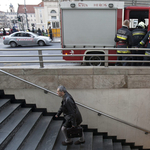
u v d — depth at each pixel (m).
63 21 5.84
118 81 4.59
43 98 4.86
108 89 4.73
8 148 3.29
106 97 4.83
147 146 5.61
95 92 4.77
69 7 5.69
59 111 3.93
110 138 5.44
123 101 4.88
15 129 3.76
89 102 4.89
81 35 5.92
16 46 14.40
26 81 4.45
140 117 5.09
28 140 3.74
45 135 4.16
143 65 4.84
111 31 5.86
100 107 4.95
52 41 17.86
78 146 4.24
